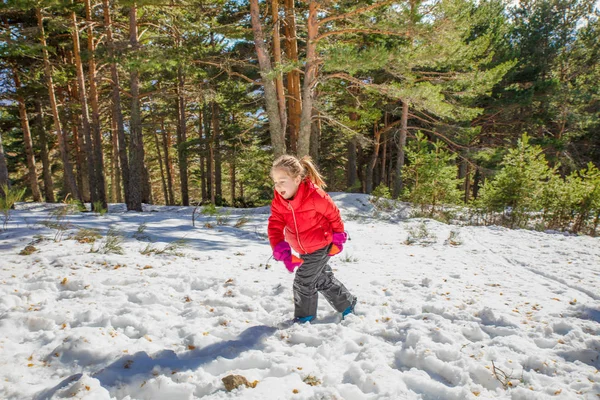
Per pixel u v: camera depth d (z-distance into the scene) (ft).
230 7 49.06
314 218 8.10
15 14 52.13
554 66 81.87
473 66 52.85
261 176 53.11
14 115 67.51
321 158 80.89
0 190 34.06
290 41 48.60
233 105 59.36
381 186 49.11
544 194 32.94
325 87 51.47
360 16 35.53
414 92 36.68
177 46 42.50
